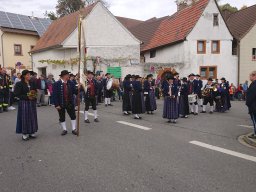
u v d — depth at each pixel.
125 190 5.16
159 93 23.03
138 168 6.24
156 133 9.65
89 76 11.59
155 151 7.49
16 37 35.38
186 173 5.96
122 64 25.14
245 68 28.83
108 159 6.83
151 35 34.53
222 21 27.77
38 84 17.16
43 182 5.54
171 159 6.84
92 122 11.62
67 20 30.42
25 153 7.39
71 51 26.81
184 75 27.08
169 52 29.44
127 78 13.80
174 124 11.48
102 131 9.89
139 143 8.28
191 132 9.95
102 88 18.34
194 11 28.70
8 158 7.00
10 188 5.29
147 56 33.31
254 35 28.95
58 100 9.15
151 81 14.48
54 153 7.35
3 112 14.55
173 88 11.62
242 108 18.03
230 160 6.82
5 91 14.65
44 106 17.28
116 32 28.44
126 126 10.83
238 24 31.33
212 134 9.70
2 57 34.22
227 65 28.14
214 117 13.72
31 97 8.62
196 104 14.61
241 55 28.73
